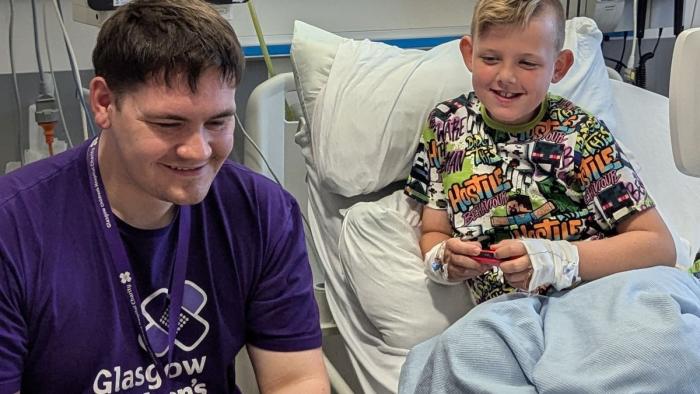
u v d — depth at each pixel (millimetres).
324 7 2145
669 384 1047
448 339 1169
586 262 1354
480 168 1495
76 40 1956
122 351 1015
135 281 1021
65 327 976
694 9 2234
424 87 1662
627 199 1397
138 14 879
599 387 1044
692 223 1738
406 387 1236
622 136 1838
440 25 2232
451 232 1562
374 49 1738
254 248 1102
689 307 1190
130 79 861
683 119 1222
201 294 1070
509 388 1098
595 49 1830
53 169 1009
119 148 919
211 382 1090
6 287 935
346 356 1863
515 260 1324
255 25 1934
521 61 1378
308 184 1806
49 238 972
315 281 1896
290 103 2027
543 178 1454
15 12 1904
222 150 924
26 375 996
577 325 1193
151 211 1001
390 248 1507
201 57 853
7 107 1944
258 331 1144
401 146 1642
